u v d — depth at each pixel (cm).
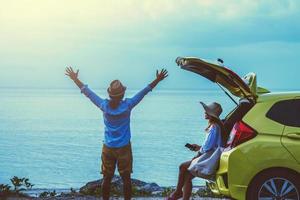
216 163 1035
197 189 1475
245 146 987
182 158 7962
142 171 6262
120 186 1480
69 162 7925
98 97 1094
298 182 978
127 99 1083
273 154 977
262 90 1071
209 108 1059
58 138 13188
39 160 8238
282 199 981
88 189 1416
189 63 1030
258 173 984
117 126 1080
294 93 1011
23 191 1445
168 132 14475
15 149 10256
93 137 13612
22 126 18088
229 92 1057
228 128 1041
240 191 986
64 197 1340
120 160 1081
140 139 12188
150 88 1087
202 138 12369
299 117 995
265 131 991
